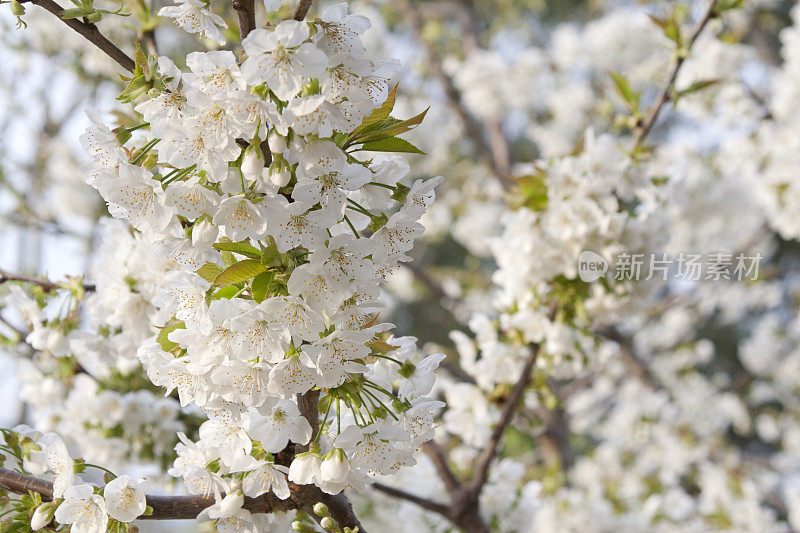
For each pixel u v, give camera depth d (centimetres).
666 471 256
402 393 97
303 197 90
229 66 90
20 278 113
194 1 93
